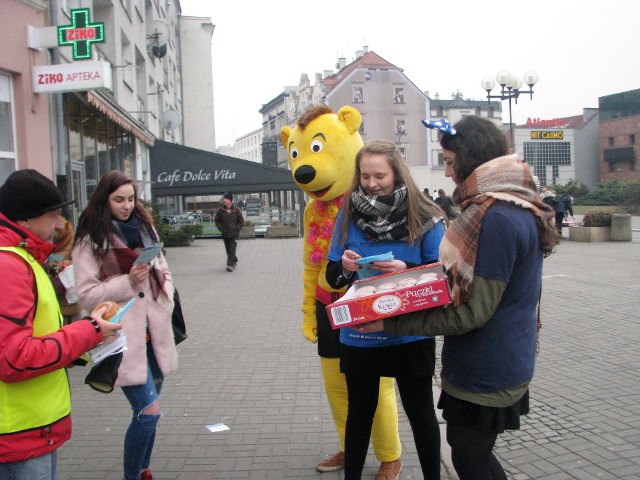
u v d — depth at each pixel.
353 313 2.35
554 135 64.62
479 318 2.18
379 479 3.53
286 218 30.69
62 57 9.70
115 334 2.46
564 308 8.52
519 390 2.30
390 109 61.28
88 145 13.20
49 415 2.23
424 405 3.03
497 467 2.61
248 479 3.65
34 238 2.19
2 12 7.71
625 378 5.38
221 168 23.11
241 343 7.07
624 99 67.25
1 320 2.04
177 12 45.88
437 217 2.99
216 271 14.37
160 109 29.52
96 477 3.71
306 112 4.00
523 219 2.20
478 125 2.35
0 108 7.90
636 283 10.60
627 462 3.75
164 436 4.31
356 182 3.09
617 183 52.22
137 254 3.29
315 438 4.25
